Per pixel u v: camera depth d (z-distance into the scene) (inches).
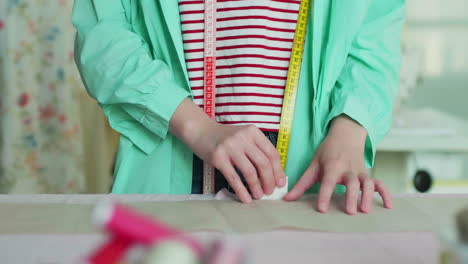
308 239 26.4
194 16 44.8
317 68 44.1
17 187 109.5
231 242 14.8
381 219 30.5
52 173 112.3
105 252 14.5
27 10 106.8
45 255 23.4
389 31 45.1
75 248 24.4
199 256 14.2
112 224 14.3
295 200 35.5
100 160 115.0
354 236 27.0
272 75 44.4
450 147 72.2
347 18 43.2
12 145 108.4
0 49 106.6
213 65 44.8
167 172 46.2
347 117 39.9
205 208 32.4
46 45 109.1
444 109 127.3
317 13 43.5
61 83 110.3
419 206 34.1
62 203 33.3
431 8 123.7
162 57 46.2
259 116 44.2
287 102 44.1
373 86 43.2
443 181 122.4
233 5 43.7
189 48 45.2
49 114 111.1
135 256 14.5
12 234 26.4
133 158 47.0
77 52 47.0
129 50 42.8
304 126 45.1
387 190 34.1
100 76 42.3
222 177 44.6
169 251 13.5
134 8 47.1
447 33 124.6
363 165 36.2
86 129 115.5
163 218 29.7
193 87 45.5
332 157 35.9
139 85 40.4
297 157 45.2
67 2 109.0
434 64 125.8
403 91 82.0
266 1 43.3
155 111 40.5
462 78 126.0
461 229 16.4
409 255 24.2
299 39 44.2
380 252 24.5
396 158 78.4
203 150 37.4
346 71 44.2
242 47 43.7
